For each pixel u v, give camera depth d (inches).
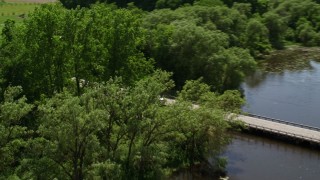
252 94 3614.7
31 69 2207.2
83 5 5890.8
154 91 1868.8
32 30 2174.0
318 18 5378.9
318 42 5147.6
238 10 5059.1
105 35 2395.4
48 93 2247.8
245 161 2459.4
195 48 3513.8
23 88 2197.3
